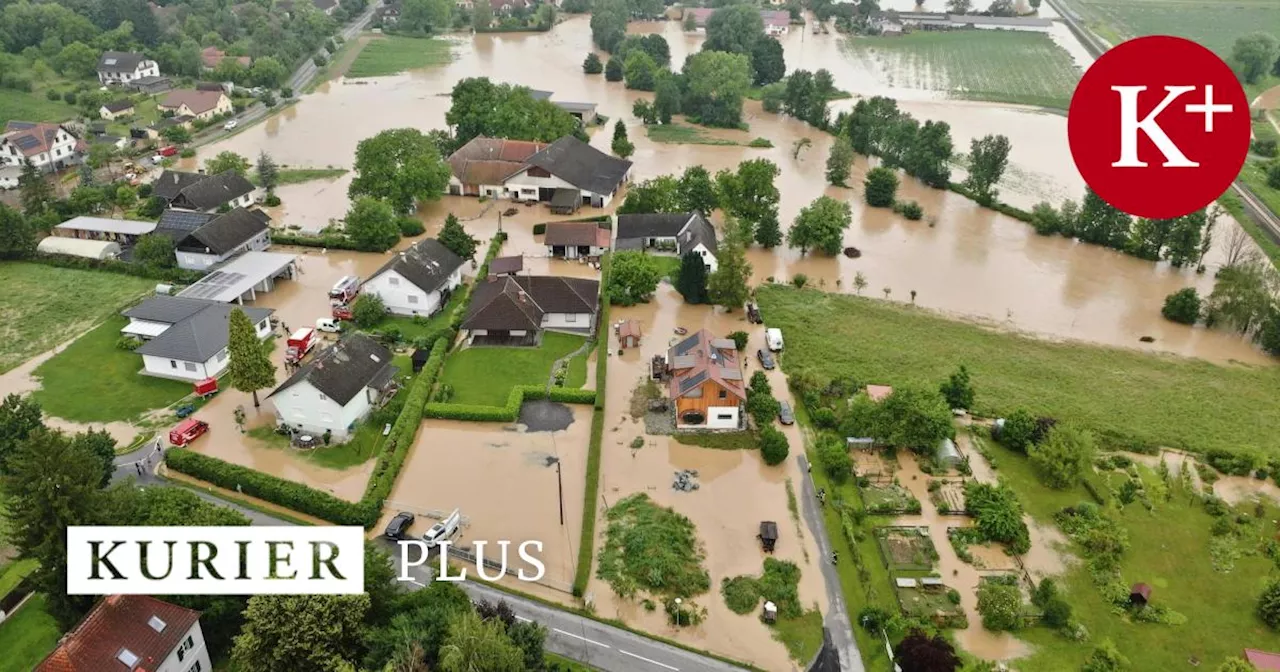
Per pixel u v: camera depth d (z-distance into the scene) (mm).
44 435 49938
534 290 91312
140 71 178250
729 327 93375
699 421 75750
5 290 95938
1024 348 92812
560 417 77000
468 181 128750
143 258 100500
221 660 50969
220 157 128250
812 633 55281
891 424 71750
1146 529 65000
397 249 110188
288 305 94625
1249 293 95688
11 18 184500
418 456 71375
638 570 59125
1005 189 140125
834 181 139750
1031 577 60219
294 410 72312
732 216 111938
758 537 63312
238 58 192625
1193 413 80250
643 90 192500
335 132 159750
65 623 50219
